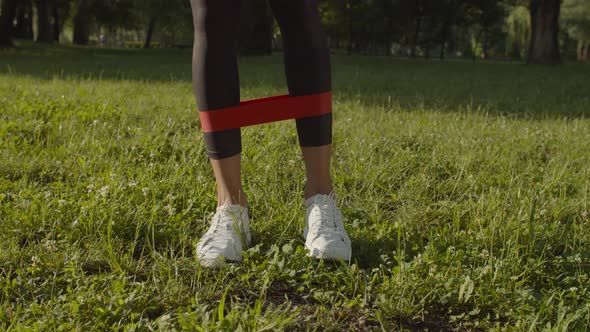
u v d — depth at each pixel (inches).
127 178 109.3
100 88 247.1
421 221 95.2
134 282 69.1
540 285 73.5
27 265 73.7
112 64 519.2
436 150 143.1
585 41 1932.8
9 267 73.2
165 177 108.0
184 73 402.3
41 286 68.2
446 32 1499.8
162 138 139.3
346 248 75.5
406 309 65.2
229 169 78.1
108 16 1627.7
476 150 142.3
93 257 75.4
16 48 872.3
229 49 76.2
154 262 76.5
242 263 76.0
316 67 77.1
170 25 1688.0
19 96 207.3
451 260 76.4
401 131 165.0
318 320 62.9
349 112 203.5
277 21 78.4
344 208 96.2
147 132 147.0
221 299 66.2
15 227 83.7
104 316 60.8
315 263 75.0
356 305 66.7
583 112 233.1
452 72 555.2
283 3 75.9
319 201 79.7
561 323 61.6
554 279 73.7
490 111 228.8
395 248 81.7
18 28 1658.5
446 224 93.7
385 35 1713.8
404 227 88.7
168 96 227.3
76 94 214.7
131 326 58.8
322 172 80.6
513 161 133.2
